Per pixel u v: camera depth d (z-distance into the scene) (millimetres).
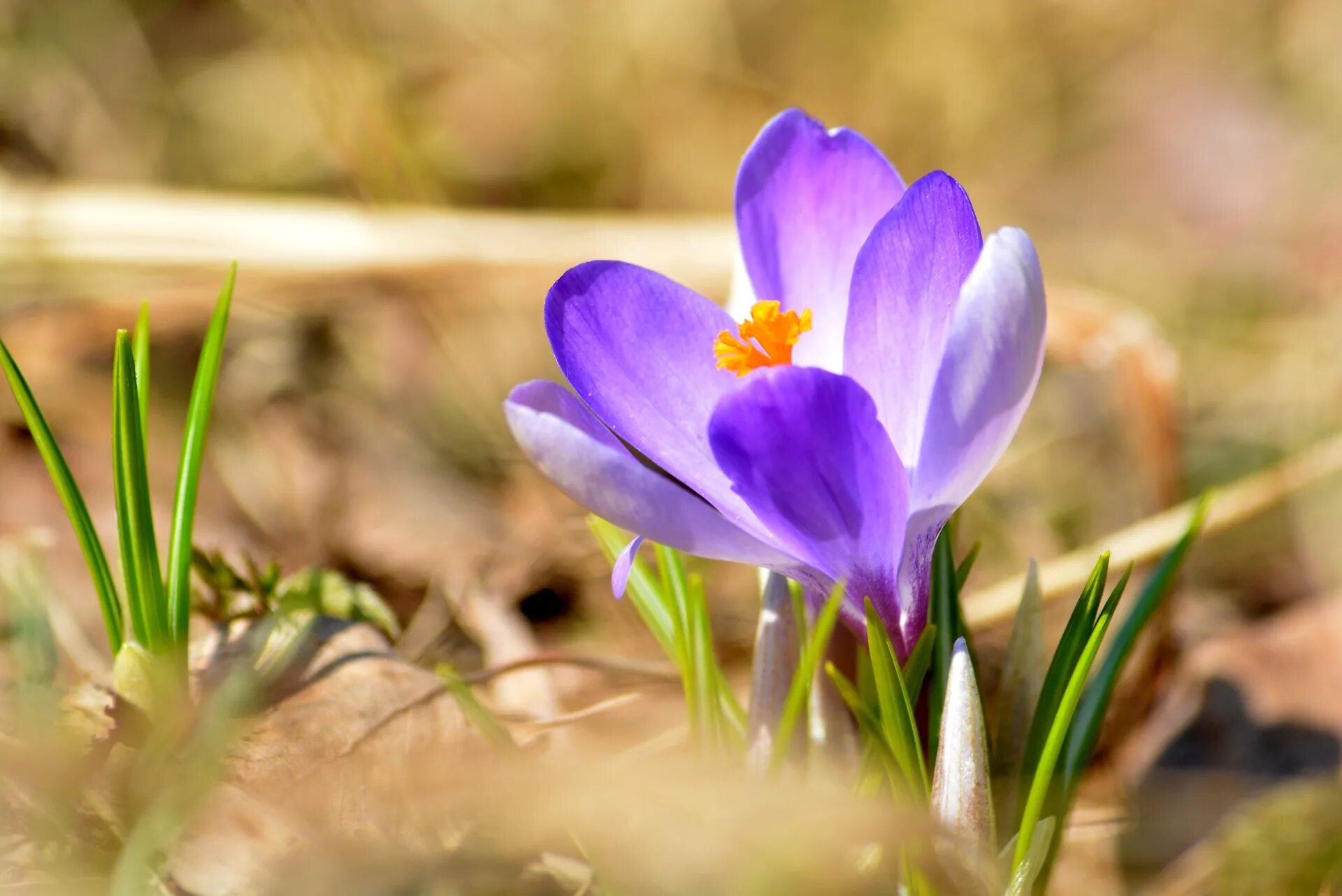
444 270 598
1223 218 769
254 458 572
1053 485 587
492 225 610
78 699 365
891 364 343
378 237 598
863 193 360
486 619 439
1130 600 463
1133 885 398
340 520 536
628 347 349
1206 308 688
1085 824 401
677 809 344
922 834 335
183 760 354
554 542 497
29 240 596
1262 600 515
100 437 554
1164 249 743
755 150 359
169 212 601
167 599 365
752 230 360
